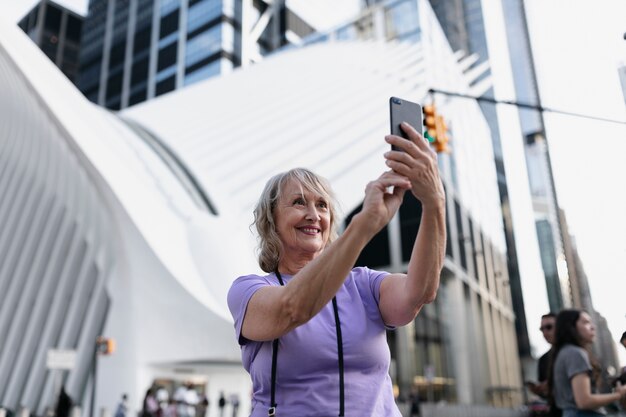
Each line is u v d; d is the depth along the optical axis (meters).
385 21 59.31
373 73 44.88
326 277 1.64
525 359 57.66
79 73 109.62
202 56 83.75
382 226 1.69
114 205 23.17
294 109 39.19
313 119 37.56
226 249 24.41
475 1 69.50
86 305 23.30
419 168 1.73
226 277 23.39
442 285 42.69
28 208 26.91
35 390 22.06
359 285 2.07
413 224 41.81
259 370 1.90
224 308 22.17
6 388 22.88
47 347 22.62
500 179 64.44
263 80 44.88
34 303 24.36
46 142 26.66
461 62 66.31
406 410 30.94
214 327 20.53
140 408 20.48
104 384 21.33
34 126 27.66
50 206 26.28
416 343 41.03
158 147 33.94
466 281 44.25
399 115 1.82
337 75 44.66
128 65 99.12
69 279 23.75
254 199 29.53
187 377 22.69
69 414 16.30
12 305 24.69
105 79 102.94
